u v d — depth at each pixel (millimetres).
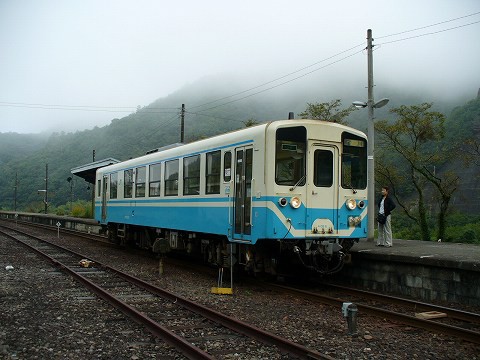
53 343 5973
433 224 27000
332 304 8547
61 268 12328
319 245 9789
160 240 12117
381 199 12633
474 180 42312
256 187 9625
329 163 10086
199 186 11898
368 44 14430
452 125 44031
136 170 16266
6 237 22688
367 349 5863
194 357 5434
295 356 5535
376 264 10445
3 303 8195
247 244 10242
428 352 5871
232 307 8297
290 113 10414
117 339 6203
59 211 49844
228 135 10859
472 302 8484
